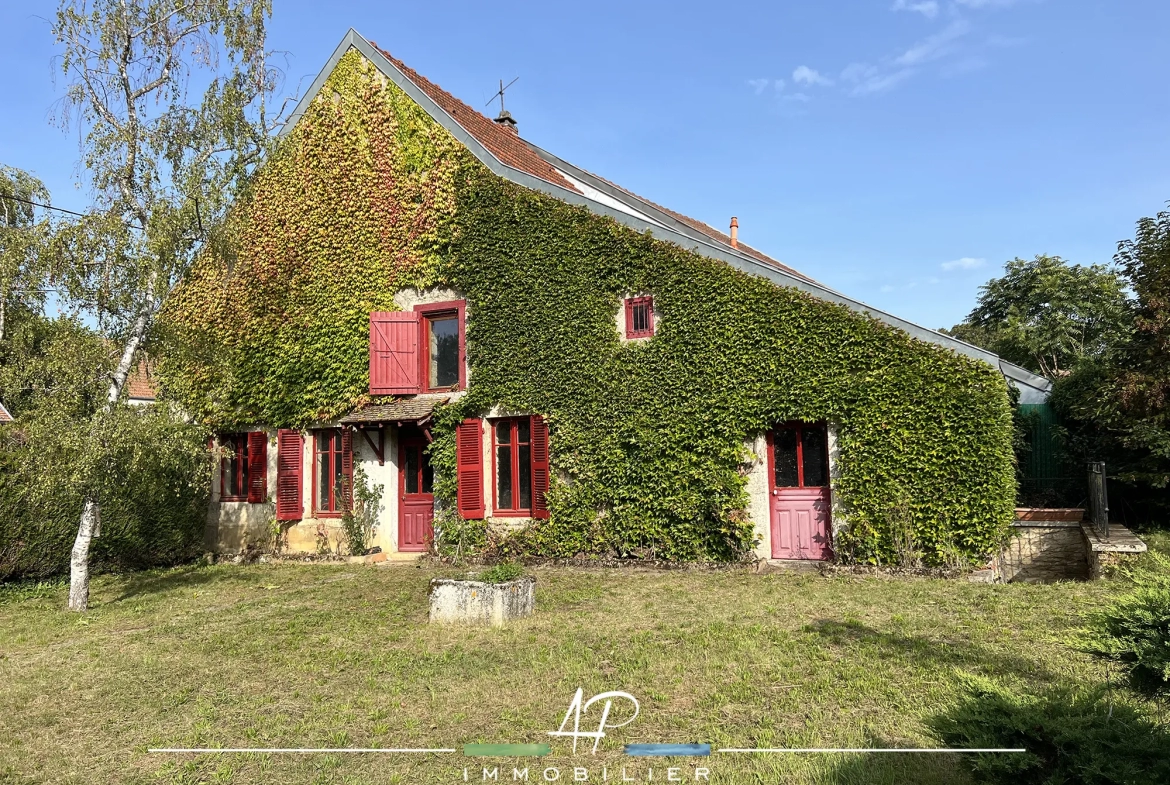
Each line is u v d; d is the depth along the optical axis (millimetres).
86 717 6145
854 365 11312
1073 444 13766
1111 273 26344
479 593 8570
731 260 12312
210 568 14844
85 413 10539
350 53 15766
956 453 10672
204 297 16859
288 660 7480
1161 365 11117
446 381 14727
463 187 14438
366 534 14727
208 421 16297
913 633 7375
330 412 15164
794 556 11758
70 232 10008
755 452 11914
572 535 12906
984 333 29875
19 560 12961
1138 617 3926
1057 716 3678
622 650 7234
